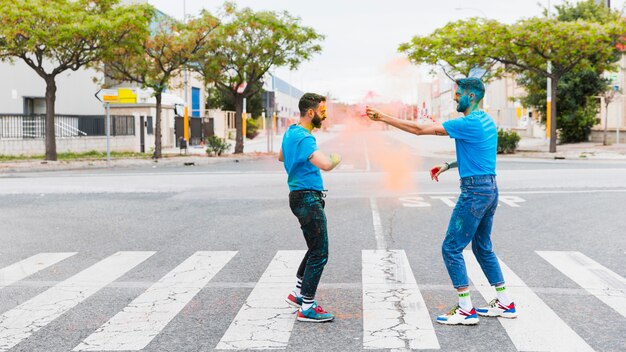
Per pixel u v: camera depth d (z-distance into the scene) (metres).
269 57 31.22
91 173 21.06
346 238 8.63
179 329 4.73
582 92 36.78
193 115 49.19
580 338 4.40
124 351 4.24
